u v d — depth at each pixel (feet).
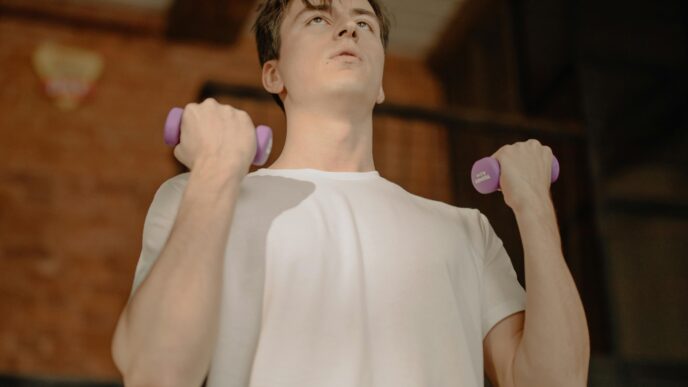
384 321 3.39
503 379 3.71
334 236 3.53
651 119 14.02
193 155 3.43
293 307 3.32
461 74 17.76
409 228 3.67
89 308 14.64
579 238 13.50
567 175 13.99
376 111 12.22
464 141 17.02
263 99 11.30
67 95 15.76
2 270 14.48
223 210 3.26
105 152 15.64
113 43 16.40
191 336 3.05
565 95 14.69
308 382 3.21
